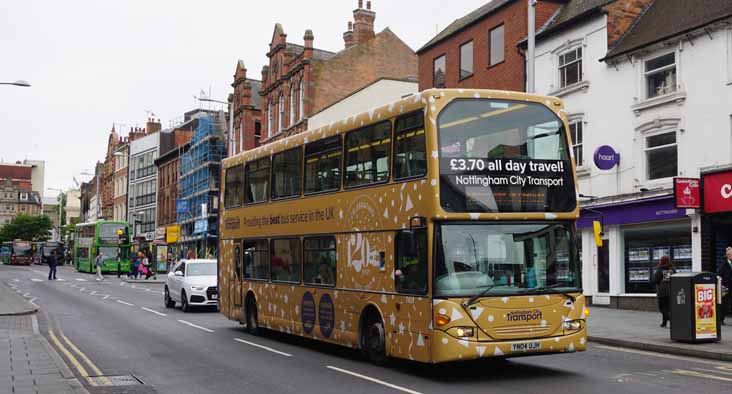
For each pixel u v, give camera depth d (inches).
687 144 820.0
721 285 629.3
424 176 417.7
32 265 3609.7
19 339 576.4
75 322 776.9
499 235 417.1
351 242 496.1
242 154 704.4
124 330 698.2
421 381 416.2
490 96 428.5
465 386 398.3
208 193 2469.2
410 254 428.1
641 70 884.6
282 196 608.4
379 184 465.7
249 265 669.3
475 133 421.7
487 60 1178.6
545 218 427.2
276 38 2060.8
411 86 1690.5
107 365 479.5
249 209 673.0
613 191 920.3
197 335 660.1
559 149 440.5
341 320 505.7
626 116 902.4
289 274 588.7
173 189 2957.7
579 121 988.6
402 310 433.7
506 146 426.3
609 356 525.0
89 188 4938.5
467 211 410.0
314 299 545.0
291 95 1953.7
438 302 401.1
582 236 978.1
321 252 538.9
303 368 466.9
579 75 989.8
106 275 2234.3
